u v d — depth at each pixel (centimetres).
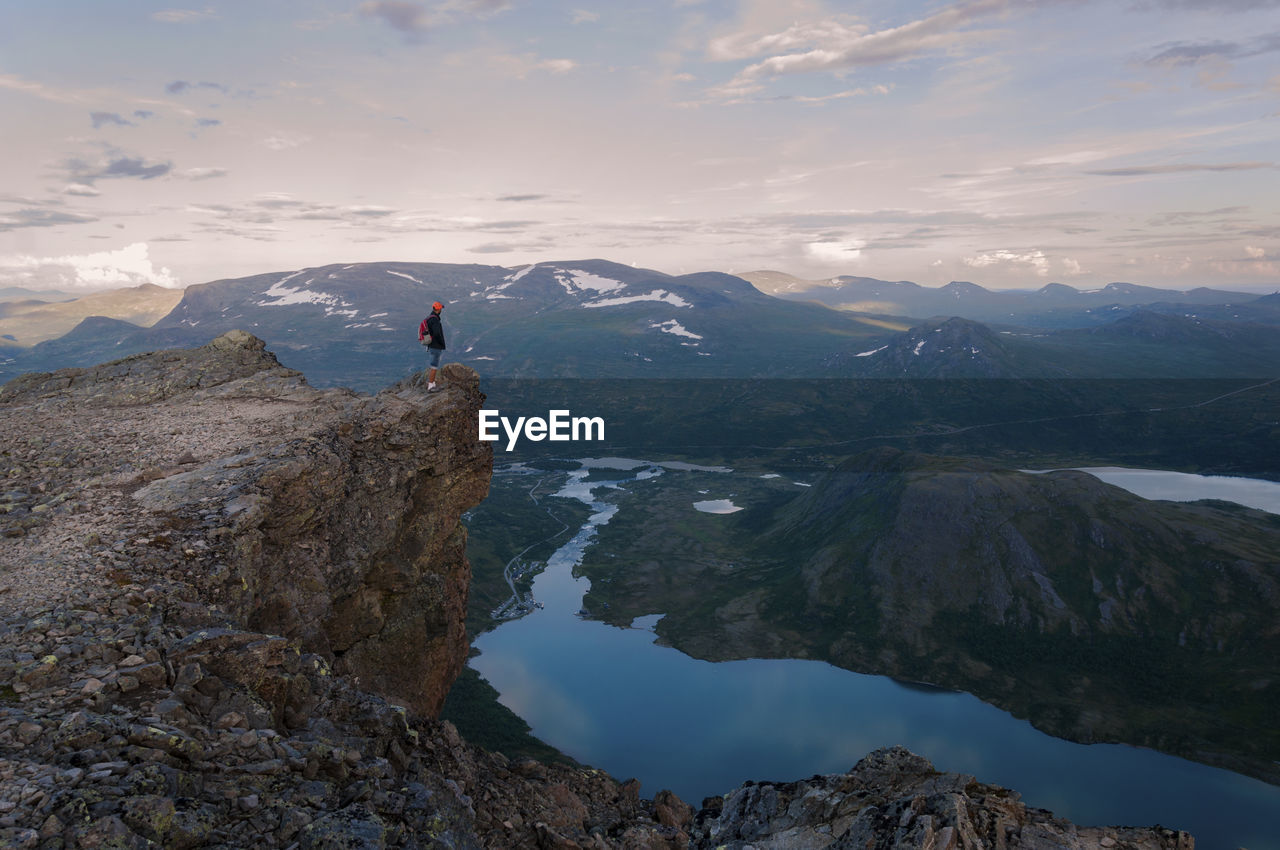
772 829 1645
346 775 1425
